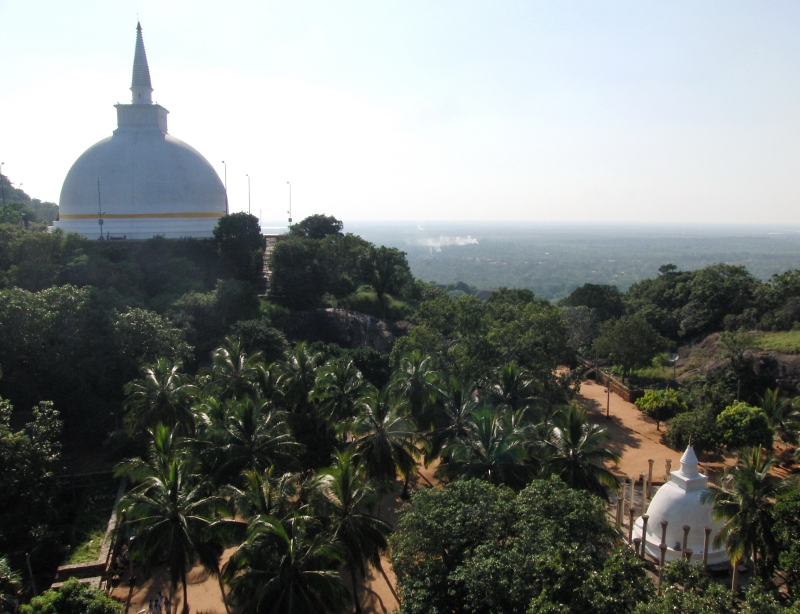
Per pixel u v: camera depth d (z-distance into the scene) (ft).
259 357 167.02
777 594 94.12
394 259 266.77
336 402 131.85
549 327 186.50
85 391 157.58
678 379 214.90
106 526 121.80
